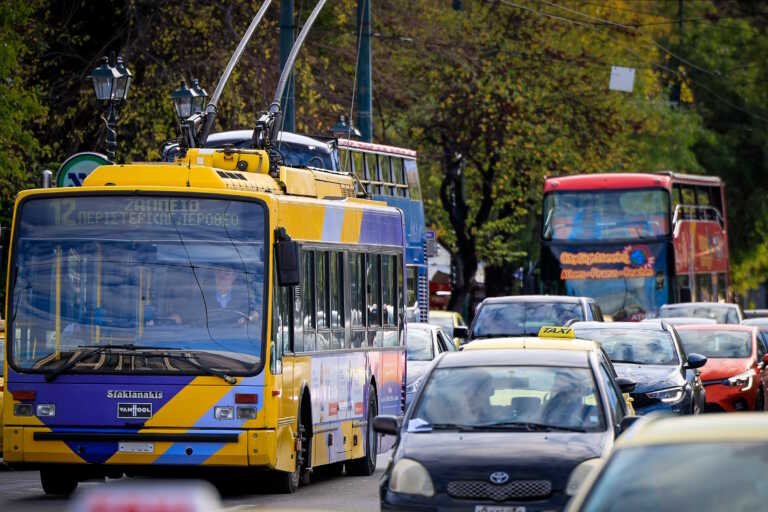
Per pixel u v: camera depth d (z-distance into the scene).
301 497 45.16
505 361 34.75
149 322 43.00
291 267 42.75
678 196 113.81
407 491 30.80
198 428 42.50
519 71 137.12
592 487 18.00
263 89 98.38
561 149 136.12
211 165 47.78
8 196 82.88
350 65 117.06
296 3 114.19
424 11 128.88
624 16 149.00
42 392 43.03
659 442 18.39
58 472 45.62
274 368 43.00
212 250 43.25
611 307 109.06
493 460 30.75
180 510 13.28
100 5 104.50
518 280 171.62
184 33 100.69
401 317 58.47
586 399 33.44
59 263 43.50
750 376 70.88
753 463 17.77
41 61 103.31
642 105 150.50
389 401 56.72
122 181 44.25
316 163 80.00
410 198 103.88
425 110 133.88
